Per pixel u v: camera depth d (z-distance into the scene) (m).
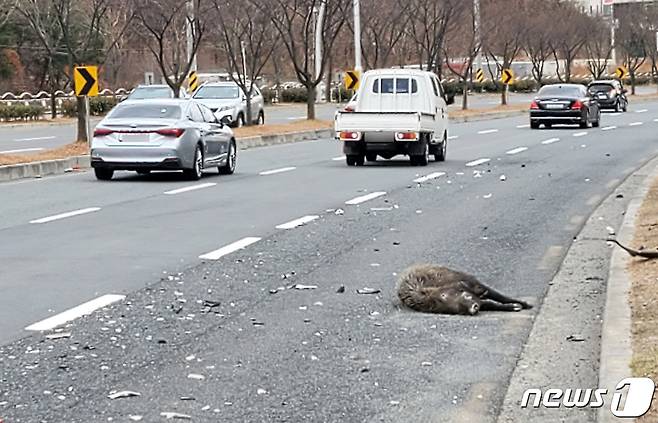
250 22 49.97
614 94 68.12
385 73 32.88
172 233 17.16
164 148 25.66
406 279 11.85
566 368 9.45
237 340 10.43
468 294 11.63
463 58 89.00
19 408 8.31
